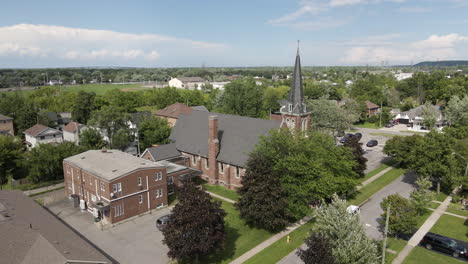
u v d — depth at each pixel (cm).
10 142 6372
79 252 2686
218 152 5675
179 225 3123
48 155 5881
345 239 2786
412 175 6431
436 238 3766
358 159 5962
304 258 2594
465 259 3566
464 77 17538
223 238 3266
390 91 15300
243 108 9819
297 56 5556
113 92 14238
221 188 5600
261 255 3625
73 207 5009
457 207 4922
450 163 5209
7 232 2817
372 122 12388
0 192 4197
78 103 11056
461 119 9669
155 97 14288
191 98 13662
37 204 3988
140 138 7350
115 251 3741
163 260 3566
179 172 5519
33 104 10194
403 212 3856
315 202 4659
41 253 2491
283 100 12812
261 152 4431
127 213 4525
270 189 3875
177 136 6688
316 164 4100
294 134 4709
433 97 14325
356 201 5144
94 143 6850
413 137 6544
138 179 4600
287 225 4325
